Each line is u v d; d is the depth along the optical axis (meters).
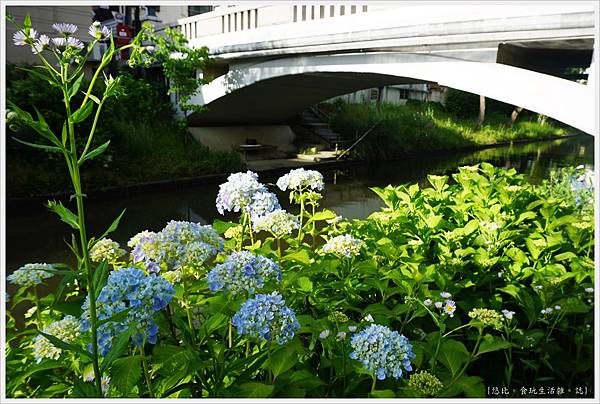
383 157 16.62
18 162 8.67
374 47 7.92
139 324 1.50
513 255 3.24
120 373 1.52
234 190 2.47
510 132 26.89
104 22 14.14
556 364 2.80
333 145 16.28
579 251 3.64
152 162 10.67
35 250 6.64
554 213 4.19
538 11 5.75
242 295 1.90
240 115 15.07
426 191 4.53
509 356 2.57
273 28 9.91
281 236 2.63
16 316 3.97
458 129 22.88
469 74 6.92
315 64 9.74
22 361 1.97
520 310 3.16
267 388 1.63
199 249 1.86
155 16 15.05
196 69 12.99
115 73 11.80
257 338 1.71
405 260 3.00
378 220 3.80
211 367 1.82
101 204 9.22
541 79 6.18
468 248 3.15
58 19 10.79
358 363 1.85
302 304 2.64
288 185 3.16
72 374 1.95
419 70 7.60
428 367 2.27
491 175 4.93
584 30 5.45
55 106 9.09
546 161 17.42
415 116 21.23
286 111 15.85
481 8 6.32
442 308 2.41
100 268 1.59
